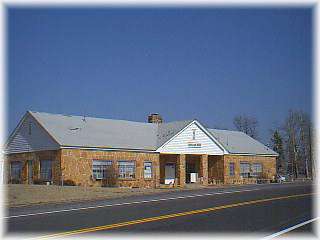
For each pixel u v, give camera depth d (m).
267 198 22.56
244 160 48.06
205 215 16.28
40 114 38.59
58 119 39.09
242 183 46.47
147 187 38.44
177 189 33.34
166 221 14.87
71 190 26.94
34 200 22.05
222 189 30.64
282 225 14.14
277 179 50.53
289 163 70.62
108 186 36.06
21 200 21.75
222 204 19.81
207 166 44.41
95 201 22.09
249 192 26.75
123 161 37.88
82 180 35.19
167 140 40.88
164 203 20.45
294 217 15.86
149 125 45.50
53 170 35.25
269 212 17.12
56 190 26.31
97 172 36.22
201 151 43.75
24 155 38.53
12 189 25.12
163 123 46.16
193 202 20.81
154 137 42.69
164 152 40.59
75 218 15.62
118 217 15.82
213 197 23.39
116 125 42.78
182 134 42.34
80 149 35.41
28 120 38.41
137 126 44.34
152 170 39.69
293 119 69.88
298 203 20.22
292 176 61.00
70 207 19.11
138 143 39.88
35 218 15.68
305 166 67.62
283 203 20.22
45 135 36.41
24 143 38.69
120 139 39.38
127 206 19.30
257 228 13.57
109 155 37.00
